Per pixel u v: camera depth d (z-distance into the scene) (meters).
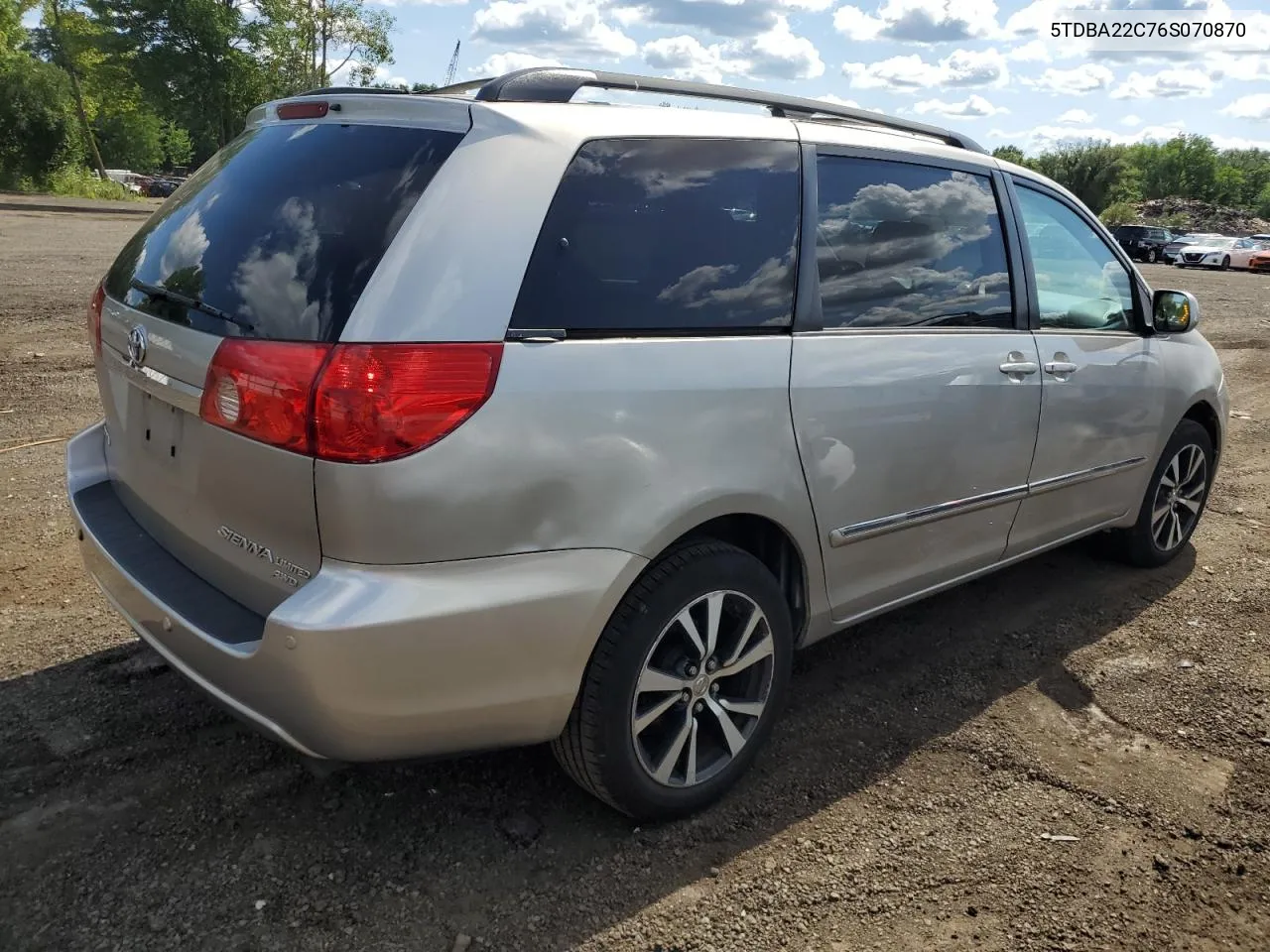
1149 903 2.50
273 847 2.52
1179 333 4.42
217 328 2.29
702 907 2.40
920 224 3.26
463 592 2.15
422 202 2.20
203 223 2.62
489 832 2.63
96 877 2.38
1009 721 3.32
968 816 2.80
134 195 39.44
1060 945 2.35
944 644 3.88
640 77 2.68
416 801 2.74
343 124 2.54
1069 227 3.98
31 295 10.61
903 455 3.09
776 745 3.12
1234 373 10.37
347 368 2.04
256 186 2.56
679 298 2.54
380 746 2.18
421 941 2.25
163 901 2.32
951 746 3.15
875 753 3.10
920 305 3.21
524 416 2.19
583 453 2.28
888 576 3.23
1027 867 2.61
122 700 3.14
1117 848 2.70
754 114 2.93
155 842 2.51
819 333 2.85
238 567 2.36
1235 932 2.42
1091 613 4.21
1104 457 4.10
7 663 3.31
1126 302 4.27
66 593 3.85
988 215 3.56
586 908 2.38
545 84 2.51
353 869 2.46
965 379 3.28
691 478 2.47
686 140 2.66
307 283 2.19
